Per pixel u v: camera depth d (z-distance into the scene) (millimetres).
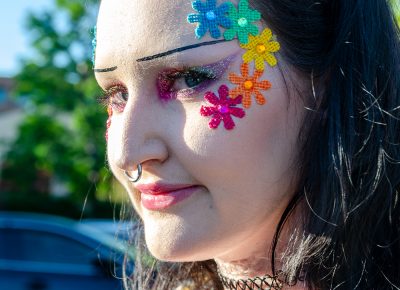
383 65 1442
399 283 1369
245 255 1426
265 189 1324
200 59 1306
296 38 1382
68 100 14859
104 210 14742
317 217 1350
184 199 1312
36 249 5320
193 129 1292
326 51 1411
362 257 1352
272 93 1326
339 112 1383
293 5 1390
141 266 1789
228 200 1301
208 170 1288
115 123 1402
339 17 1430
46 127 15750
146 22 1326
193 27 1314
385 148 1387
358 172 1374
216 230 1307
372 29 1451
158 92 1329
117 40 1354
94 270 5180
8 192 17312
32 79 15141
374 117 1383
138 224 1812
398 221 1394
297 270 1359
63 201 16734
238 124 1297
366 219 1360
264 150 1318
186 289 1729
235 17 1335
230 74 1312
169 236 1314
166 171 1312
